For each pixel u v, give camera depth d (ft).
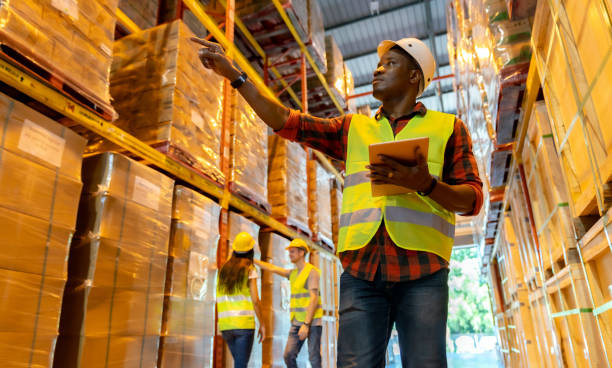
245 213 15.61
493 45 9.70
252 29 20.98
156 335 8.91
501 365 36.17
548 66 7.55
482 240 31.22
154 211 9.41
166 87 11.09
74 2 8.09
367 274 4.42
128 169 8.77
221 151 13.80
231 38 16.12
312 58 23.59
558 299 10.77
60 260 6.95
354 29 45.09
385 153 3.79
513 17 9.33
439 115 4.92
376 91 5.11
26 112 6.66
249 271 12.38
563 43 6.25
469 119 20.12
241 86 5.01
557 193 8.27
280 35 22.17
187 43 11.82
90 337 7.37
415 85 5.16
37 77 7.33
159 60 11.42
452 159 4.82
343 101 28.35
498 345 38.58
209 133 12.59
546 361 14.89
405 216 4.39
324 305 22.82
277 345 15.76
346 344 4.38
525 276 16.72
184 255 10.52
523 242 15.57
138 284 8.61
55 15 7.61
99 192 8.12
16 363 6.01
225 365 13.42
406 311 4.30
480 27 11.29
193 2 14.30
